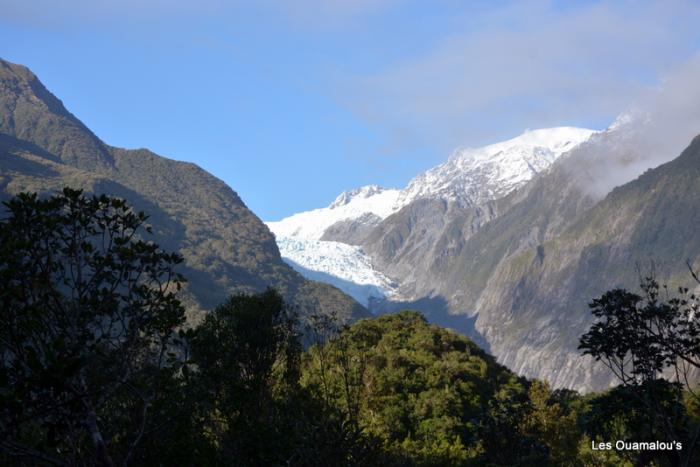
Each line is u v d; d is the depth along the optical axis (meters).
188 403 23.62
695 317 29.70
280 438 28.05
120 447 22.91
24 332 19.61
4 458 18.92
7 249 19.52
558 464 48.41
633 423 31.47
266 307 37.00
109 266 21.92
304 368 50.62
